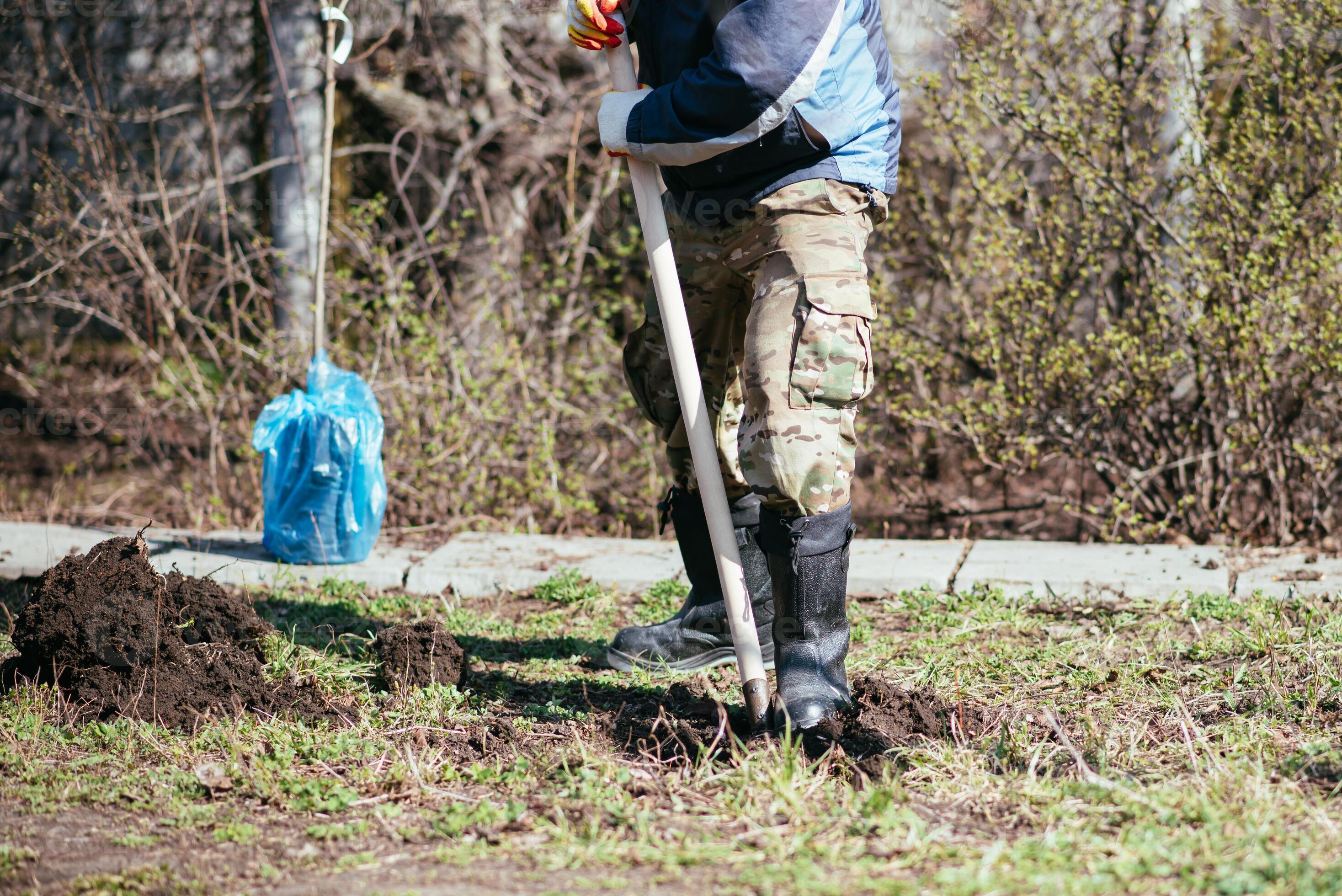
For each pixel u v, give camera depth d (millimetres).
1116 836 3094
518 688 4652
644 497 8195
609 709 4367
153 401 8875
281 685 4352
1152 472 7238
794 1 3570
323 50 9023
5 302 8773
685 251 4188
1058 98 7027
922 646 5098
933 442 8695
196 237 9930
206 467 8672
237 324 8234
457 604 6031
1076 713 4160
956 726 3787
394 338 8227
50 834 3297
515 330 8477
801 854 3037
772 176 3820
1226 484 7449
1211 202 6984
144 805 3477
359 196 10117
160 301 8312
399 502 7934
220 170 8516
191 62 10672
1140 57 7203
